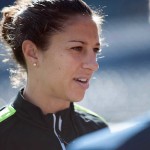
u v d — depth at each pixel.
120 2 31.34
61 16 4.91
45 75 5.00
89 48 4.93
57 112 5.20
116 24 30.72
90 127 5.47
